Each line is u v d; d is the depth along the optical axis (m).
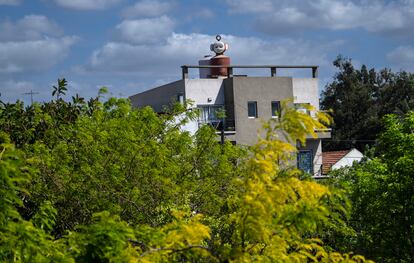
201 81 59.62
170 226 10.03
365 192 26.34
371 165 27.80
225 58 64.06
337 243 24.89
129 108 21.67
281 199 9.10
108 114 21.61
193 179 21.20
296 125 9.31
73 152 19.73
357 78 98.88
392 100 97.25
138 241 10.14
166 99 61.59
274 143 9.38
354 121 95.88
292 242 10.48
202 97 59.62
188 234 9.41
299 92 63.44
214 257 9.20
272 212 9.16
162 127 21.72
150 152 20.08
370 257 25.94
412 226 25.77
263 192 8.95
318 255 10.52
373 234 26.19
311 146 60.75
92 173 19.30
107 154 19.84
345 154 64.44
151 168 19.91
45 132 21.02
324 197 9.32
